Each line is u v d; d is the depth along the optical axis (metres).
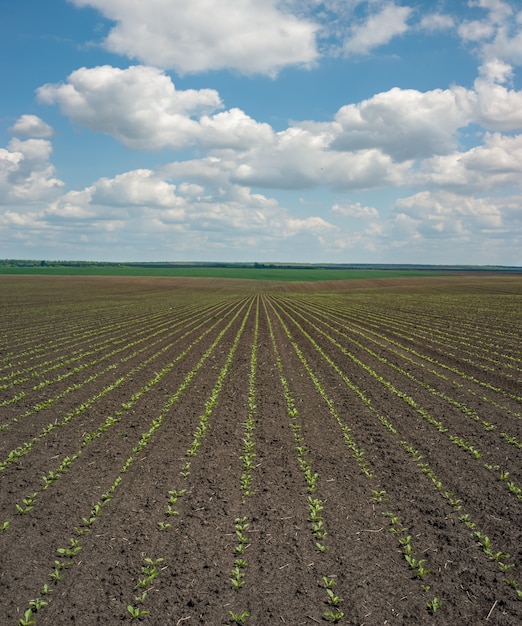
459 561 8.45
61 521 9.64
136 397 18.50
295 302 75.56
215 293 104.69
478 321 44.91
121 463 12.41
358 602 7.43
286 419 16.03
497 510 10.16
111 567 8.21
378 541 9.04
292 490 11.02
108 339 34.00
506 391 19.70
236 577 7.96
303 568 8.23
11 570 8.15
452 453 13.20
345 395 19.00
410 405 17.66
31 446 13.52
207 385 20.52
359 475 11.82
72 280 140.12
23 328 40.34
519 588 7.78
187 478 11.56
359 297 86.19
